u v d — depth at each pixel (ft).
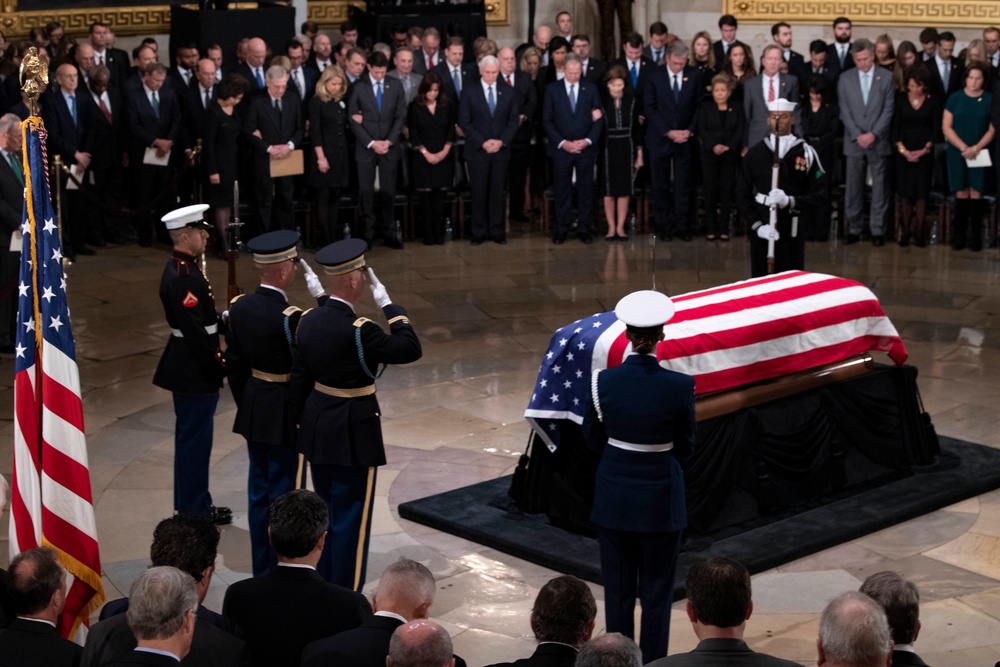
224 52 92.02
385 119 87.51
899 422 49.90
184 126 89.15
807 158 60.70
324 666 25.07
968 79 85.81
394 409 57.62
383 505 47.14
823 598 39.63
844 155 91.40
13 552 35.01
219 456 52.08
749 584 25.31
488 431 54.85
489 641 37.17
